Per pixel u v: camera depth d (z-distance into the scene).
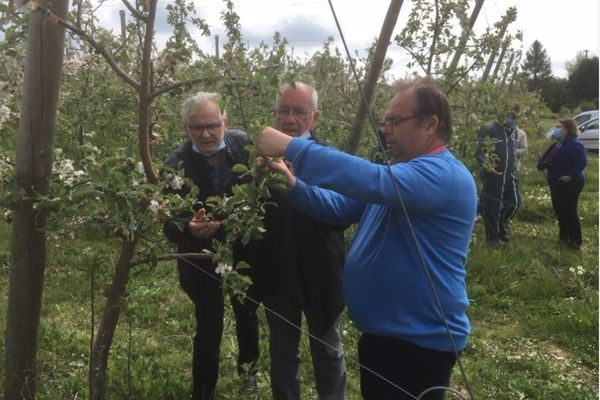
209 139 2.81
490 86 5.96
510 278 6.24
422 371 2.18
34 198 2.21
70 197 2.05
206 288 3.03
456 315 2.18
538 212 9.76
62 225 2.19
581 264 6.84
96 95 6.43
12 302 2.55
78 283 5.21
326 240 2.86
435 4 5.39
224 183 2.88
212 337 3.11
